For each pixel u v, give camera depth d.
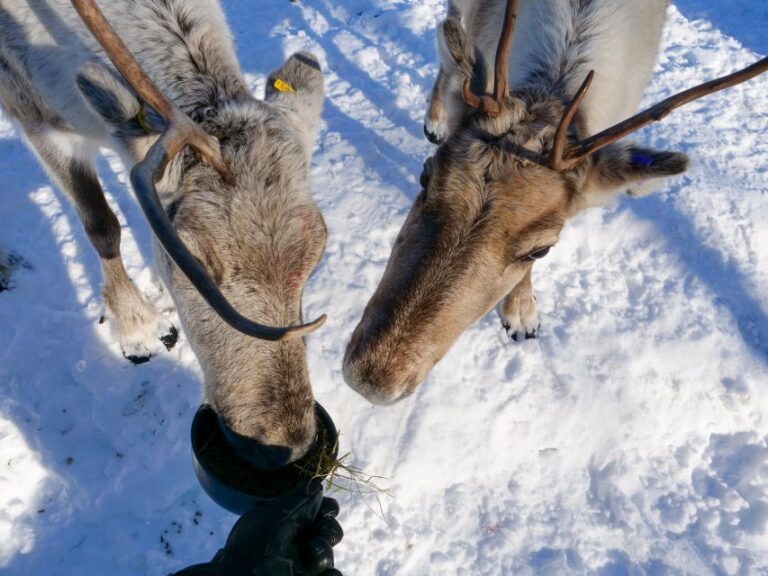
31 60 0.85
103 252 0.99
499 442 1.02
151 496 0.92
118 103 0.68
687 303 1.18
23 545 0.89
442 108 1.35
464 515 0.96
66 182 0.97
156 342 1.05
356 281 1.16
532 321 1.12
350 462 0.97
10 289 1.11
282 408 0.67
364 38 1.65
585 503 0.99
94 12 0.54
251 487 0.74
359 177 1.32
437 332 0.76
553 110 0.82
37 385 1.01
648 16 1.00
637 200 1.31
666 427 1.05
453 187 0.75
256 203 0.65
